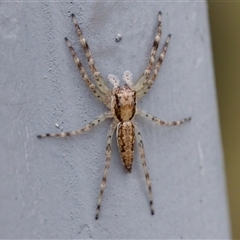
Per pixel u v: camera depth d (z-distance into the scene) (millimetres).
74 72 176
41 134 176
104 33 177
